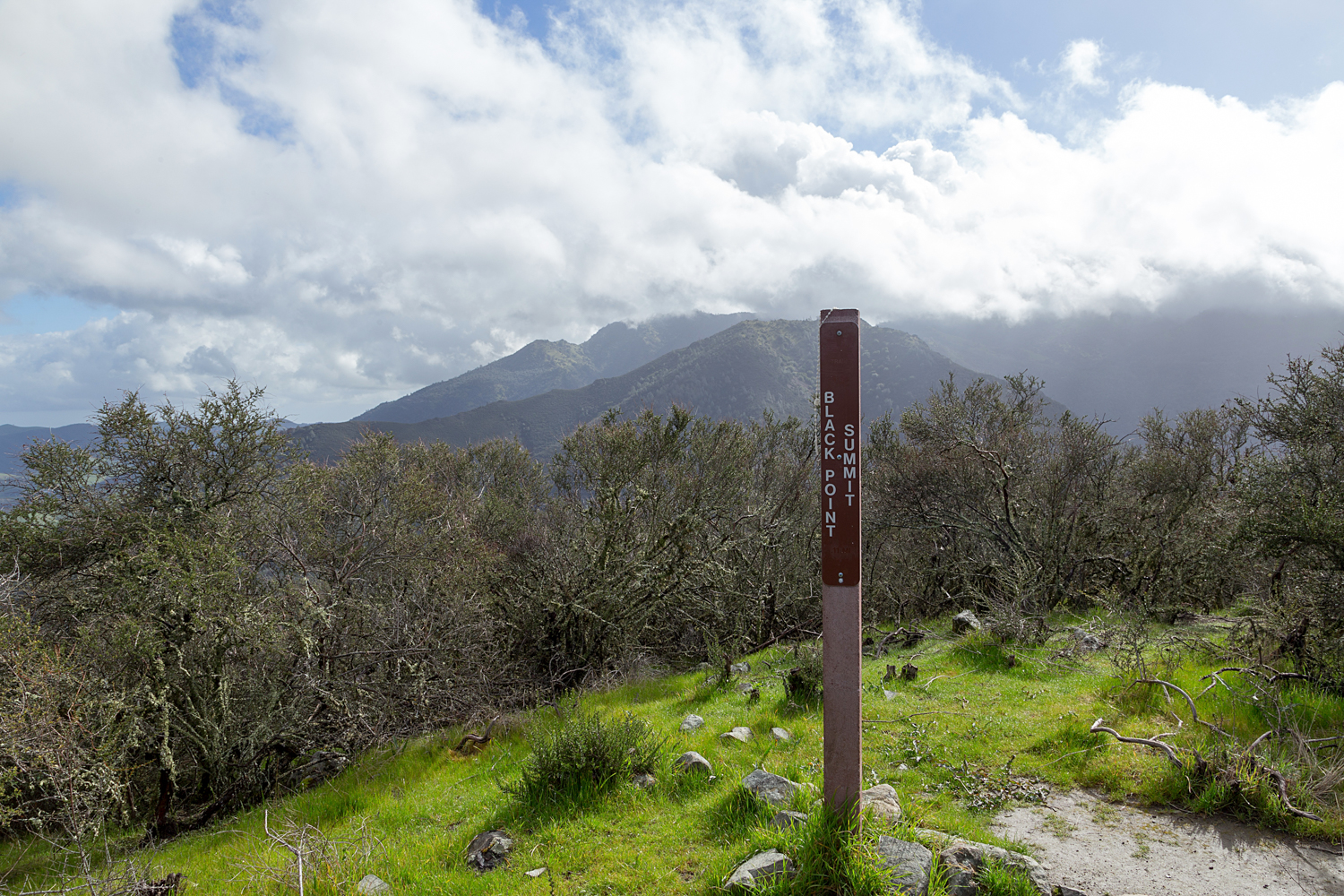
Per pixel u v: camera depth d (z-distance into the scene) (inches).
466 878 173.2
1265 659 271.0
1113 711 243.3
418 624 398.0
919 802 194.5
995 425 668.7
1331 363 342.3
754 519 613.6
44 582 375.9
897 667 356.5
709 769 223.8
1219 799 178.4
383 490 468.8
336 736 352.8
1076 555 505.0
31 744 246.5
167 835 305.7
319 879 171.8
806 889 138.5
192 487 406.9
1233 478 388.2
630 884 161.5
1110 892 146.6
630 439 645.9
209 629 318.7
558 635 498.0
